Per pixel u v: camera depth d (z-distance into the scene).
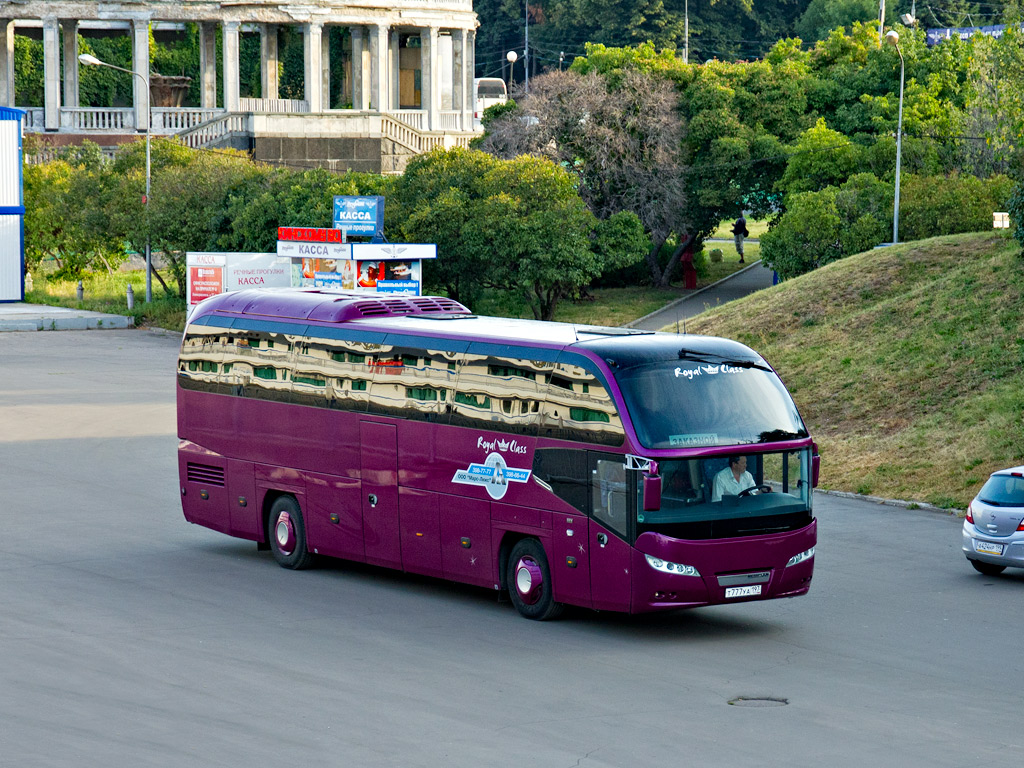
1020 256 60.81
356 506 30.94
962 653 25.31
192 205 101.06
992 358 52.56
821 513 42.31
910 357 55.34
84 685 21.73
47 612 27.17
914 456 47.19
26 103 165.50
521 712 20.53
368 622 27.00
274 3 132.88
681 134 107.38
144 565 32.41
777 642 26.06
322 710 20.42
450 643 25.30
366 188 94.56
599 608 26.08
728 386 26.64
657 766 17.89
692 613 28.75
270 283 88.25
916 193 89.88
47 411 57.88
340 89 172.62
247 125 123.00
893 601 30.19
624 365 26.02
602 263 89.00
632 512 25.25
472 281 90.44
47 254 124.38
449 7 140.62
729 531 25.78
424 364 29.48
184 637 25.28
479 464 28.19
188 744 18.59
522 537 27.73
